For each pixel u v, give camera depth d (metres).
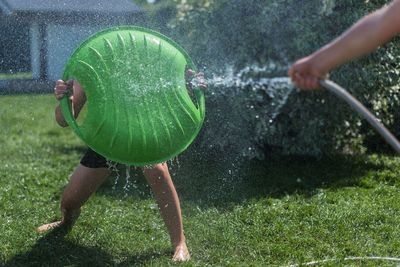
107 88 2.45
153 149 2.48
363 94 4.61
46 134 6.45
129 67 2.50
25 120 7.44
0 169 4.53
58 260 2.68
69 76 2.44
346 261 2.64
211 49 4.64
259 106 4.62
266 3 4.52
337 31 4.48
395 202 3.62
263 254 2.80
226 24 4.61
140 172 4.51
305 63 1.33
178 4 4.96
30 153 5.27
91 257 2.74
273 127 4.69
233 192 3.92
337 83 4.53
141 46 2.56
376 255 2.72
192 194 3.89
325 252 2.79
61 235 3.02
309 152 4.88
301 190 4.00
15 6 9.30
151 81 2.53
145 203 3.71
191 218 3.36
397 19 1.24
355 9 4.45
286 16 4.51
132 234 3.08
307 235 3.04
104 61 2.48
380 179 4.24
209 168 4.42
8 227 3.15
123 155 2.46
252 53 4.62
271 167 4.64
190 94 2.77
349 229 3.09
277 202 3.68
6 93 9.45
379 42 1.27
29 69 9.12
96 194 3.91
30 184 4.16
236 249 2.87
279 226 3.16
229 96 4.52
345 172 4.46
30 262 2.67
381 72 4.51
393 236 2.97
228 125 4.55
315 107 4.70
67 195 2.86
